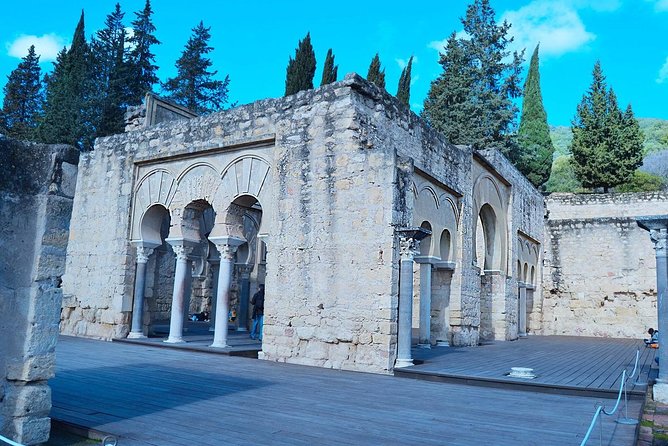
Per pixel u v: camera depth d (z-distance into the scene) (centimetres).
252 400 890
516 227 2798
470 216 2128
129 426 698
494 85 4144
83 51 4231
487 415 836
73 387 943
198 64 5272
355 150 1426
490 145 3809
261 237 1584
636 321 3178
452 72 3947
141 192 1902
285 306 1469
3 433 581
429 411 854
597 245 3350
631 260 3244
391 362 1305
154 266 2012
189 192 1777
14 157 607
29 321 600
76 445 632
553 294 3434
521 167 4303
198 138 1772
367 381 1162
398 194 1378
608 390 1049
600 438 678
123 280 1858
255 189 1622
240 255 2567
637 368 1470
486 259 2608
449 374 1205
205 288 3406
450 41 4091
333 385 1085
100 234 1955
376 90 1549
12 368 593
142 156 1888
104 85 4112
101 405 809
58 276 628
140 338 1819
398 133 1653
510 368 1356
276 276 1496
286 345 1449
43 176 627
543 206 3516
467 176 2133
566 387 1080
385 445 647
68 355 1376
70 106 3825
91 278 1944
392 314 1322
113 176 1967
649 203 3506
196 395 915
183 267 1764
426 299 1842
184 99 5153
